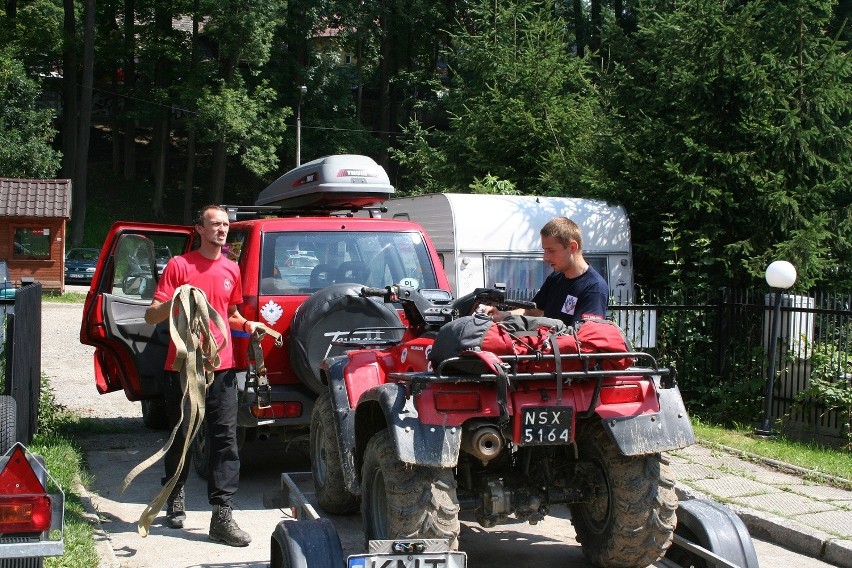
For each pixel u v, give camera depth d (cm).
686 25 1234
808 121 1198
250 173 5519
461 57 1811
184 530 635
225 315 615
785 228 1166
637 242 1313
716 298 1161
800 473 812
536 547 587
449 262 1194
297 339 705
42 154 3944
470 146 1688
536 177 1602
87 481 747
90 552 539
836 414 993
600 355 446
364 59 5200
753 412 1099
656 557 482
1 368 816
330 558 423
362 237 792
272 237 766
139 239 870
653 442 457
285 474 630
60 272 3238
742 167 1163
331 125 4812
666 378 471
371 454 467
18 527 379
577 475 508
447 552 415
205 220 606
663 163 1234
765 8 1231
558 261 536
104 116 5938
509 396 450
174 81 4684
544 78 1673
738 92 1192
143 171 5362
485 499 482
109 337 808
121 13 5022
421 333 567
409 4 4897
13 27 4541
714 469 829
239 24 4253
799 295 1145
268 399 648
